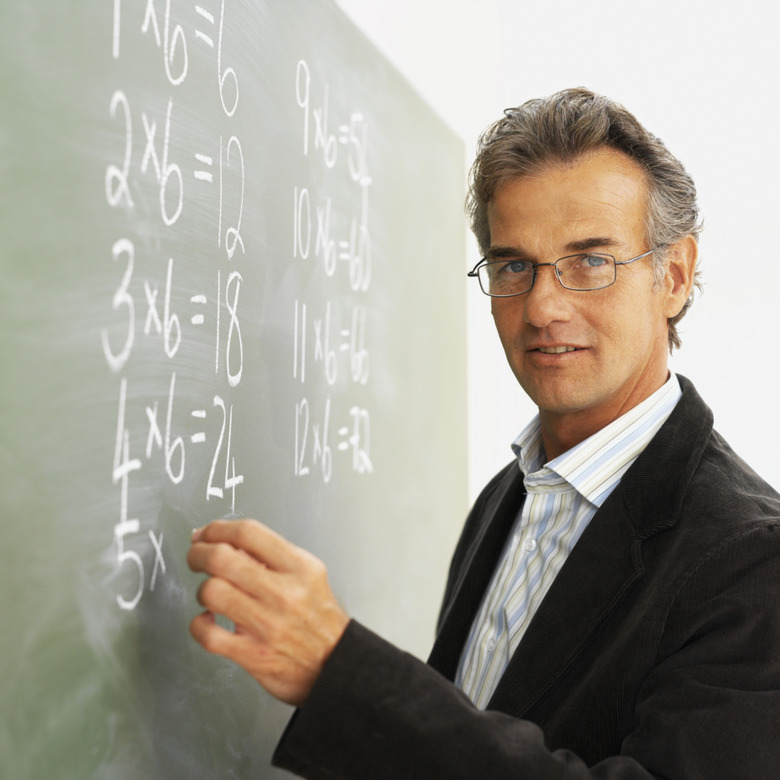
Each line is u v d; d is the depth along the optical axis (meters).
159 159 0.81
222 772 0.96
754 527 0.81
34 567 0.64
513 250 0.99
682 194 1.01
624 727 0.82
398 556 1.70
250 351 1.03
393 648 0.70
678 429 0.95
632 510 0.90
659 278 1.00
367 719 0.67
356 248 1.46
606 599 0.87
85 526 0.70
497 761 0.67
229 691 0.97
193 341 0.88
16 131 0.62
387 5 1.77
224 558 0.68
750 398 2.71
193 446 0.88
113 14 0.74
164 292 0.82
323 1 1.29
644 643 0.82
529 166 0.97
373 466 1.56
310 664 0.68
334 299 1.35
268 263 1.09
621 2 2.79
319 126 1.28
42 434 0.65
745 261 2.72
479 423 2.52
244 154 1.01
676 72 2.77
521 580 1.05
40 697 0.65
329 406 1.33
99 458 0.72
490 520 1.19
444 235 2.02
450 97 2.20
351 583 1.45
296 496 1.20
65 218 0.67
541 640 0.89
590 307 0.96
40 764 0.65
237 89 0.99
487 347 2.61
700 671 0.76
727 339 2.73
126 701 0.76
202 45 0.90
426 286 1.89
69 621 0.68
